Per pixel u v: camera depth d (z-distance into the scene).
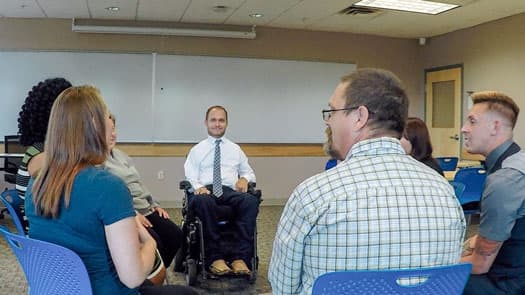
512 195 1.65
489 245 1.69
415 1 5.42
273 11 6.00
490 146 1.84
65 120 1.43
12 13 6.07
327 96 7.35
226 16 6.29
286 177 7.26
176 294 1.72
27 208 1.48
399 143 1.26
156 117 6.77
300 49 7.20
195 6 5.75
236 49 6.98
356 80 1.26
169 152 6.83
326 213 1.15
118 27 6.41
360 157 1.23
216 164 3.87
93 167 1.43
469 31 6.80
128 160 3.14
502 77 6.23
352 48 7.42
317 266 1.18
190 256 3.56
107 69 6.60
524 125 5.90
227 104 6.99
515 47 6.02
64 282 1.40
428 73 7.68
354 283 1.10
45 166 1.44
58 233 1.39
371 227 1.14
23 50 6.36
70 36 6.47
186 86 6.84
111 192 1.37
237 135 7.04
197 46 6.85
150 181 6.79
